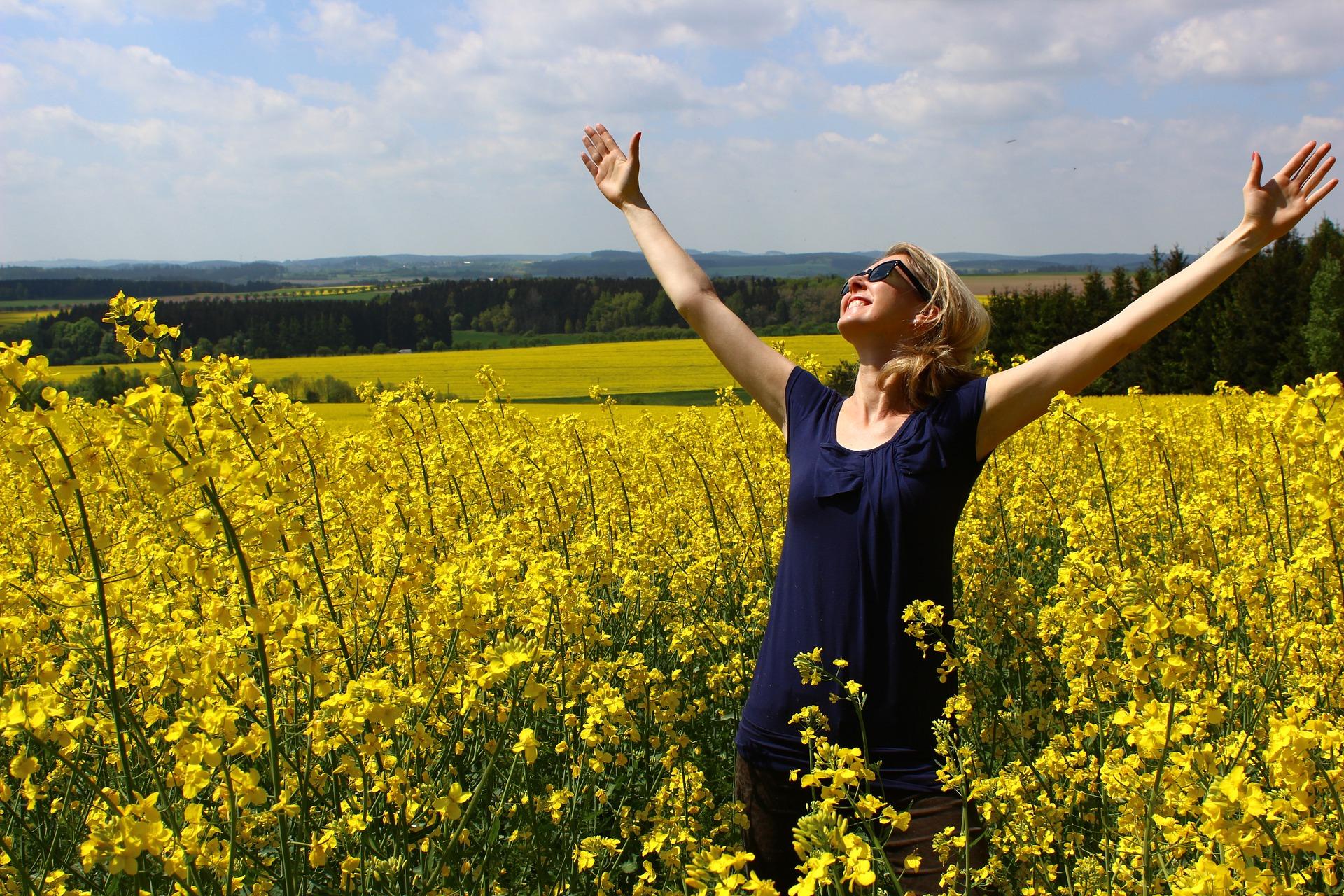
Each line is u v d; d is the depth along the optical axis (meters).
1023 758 3.25
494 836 2.93
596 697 3.12
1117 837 3.07
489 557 3.08
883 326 3.08
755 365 3.34
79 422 2.91
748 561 6.10
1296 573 3.72
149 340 2.69
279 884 2.84
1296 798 2.05
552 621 3.27
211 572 2.38
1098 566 2.99
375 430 5.93
